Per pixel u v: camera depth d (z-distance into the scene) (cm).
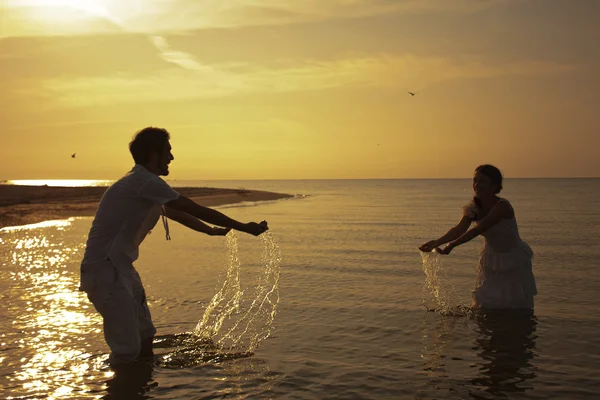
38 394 377
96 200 3491
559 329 545
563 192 8062
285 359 456
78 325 567
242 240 1530
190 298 714
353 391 383
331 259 1116
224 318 603
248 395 376
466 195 6900
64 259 1094
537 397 370
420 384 396
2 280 843
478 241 1448
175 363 443
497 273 625
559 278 876
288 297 723
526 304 620
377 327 562
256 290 773
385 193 8144
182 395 375
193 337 522
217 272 941
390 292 757
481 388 388
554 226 2002
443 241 616
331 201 4928
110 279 418
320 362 447
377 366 437
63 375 414
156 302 687
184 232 1778
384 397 372
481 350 478
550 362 444
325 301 696
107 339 434
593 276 895
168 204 411
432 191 9388
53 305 662
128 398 370
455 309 640
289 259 1118
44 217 2356
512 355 463
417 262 1066
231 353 472
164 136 439
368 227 2027
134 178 418
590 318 589
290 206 3850
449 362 446
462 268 980
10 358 457
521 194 7038
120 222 415
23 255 1160
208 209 419
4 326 562
